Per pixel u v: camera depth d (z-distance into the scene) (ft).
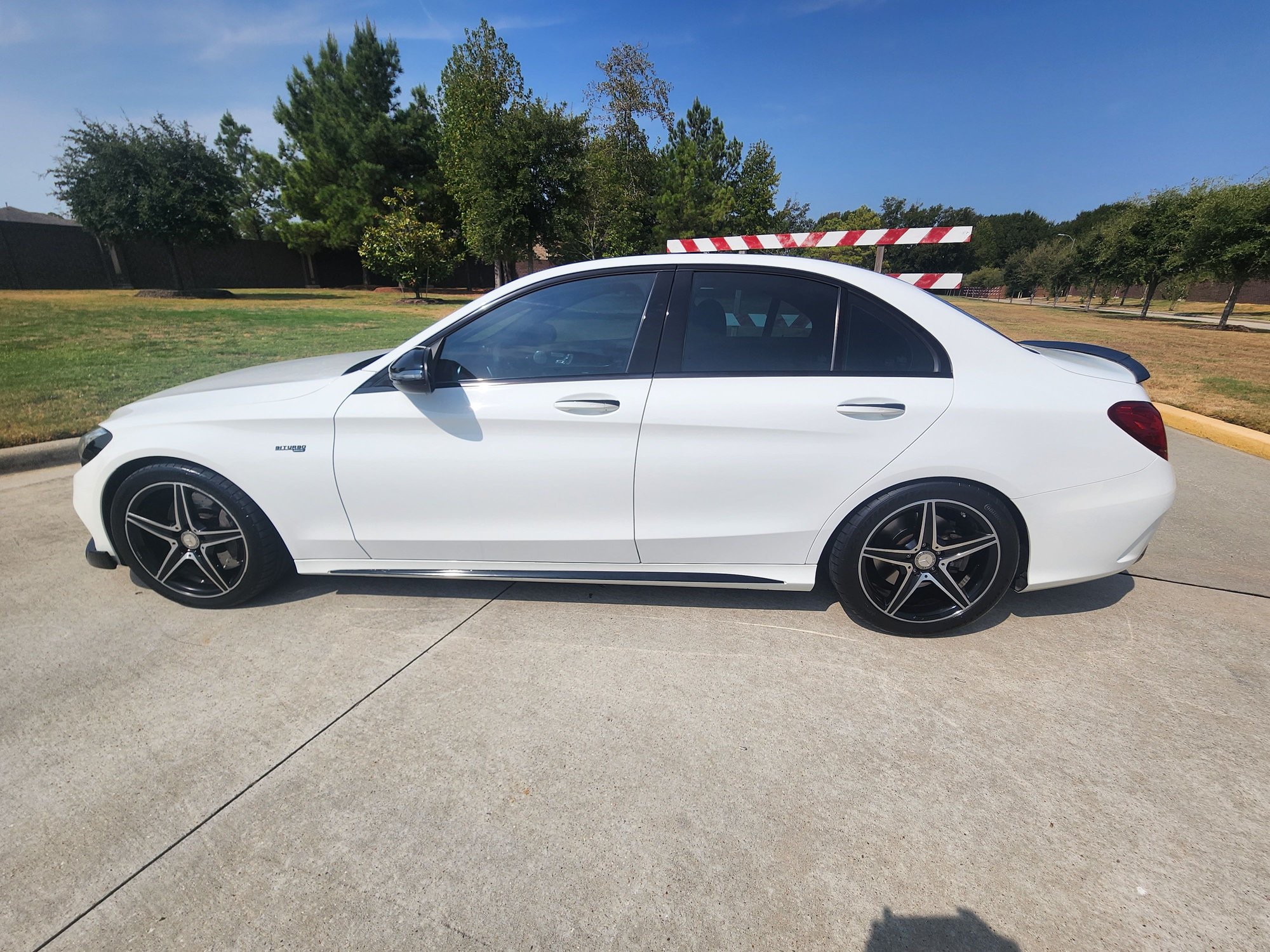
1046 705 7.61
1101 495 8.20
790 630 9.16
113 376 23.34
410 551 9.16
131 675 8.09
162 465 9.00
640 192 85.51
